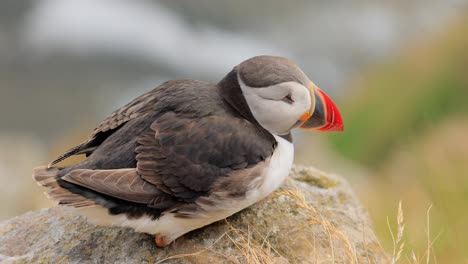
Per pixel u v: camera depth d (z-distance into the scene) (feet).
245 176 19.16
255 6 122.72
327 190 24.56
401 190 43.52
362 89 72.74
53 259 21.16
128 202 18.49
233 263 20.34
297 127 21.02
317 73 110.01
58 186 18.07
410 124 65.57
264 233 21.54
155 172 18.52
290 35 117.60
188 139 18.94
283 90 19.98
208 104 19.92
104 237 21.59
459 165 40.45
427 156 45.62
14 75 106.63
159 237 20.15
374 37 116.37
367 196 44.88
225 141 19.17
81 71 107.76
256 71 20.18
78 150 20.35
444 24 78.59
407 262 23.71
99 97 103.09
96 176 17.85
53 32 112.88
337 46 115.44
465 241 31.09
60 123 97.66
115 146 19.20
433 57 69.56
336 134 67.82
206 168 18.88
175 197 18.79
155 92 20.62
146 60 110.22
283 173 20.38
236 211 19.97
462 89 65.98
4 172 49.49
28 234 22.98
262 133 20.06
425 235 30.81
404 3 121.70
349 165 60.39
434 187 38.11
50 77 106.63
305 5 124.47
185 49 112.78
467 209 35.06
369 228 23.17
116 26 114.11
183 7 119.65
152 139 18.90
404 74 70.90
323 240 21.52
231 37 116.16
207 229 21.36
